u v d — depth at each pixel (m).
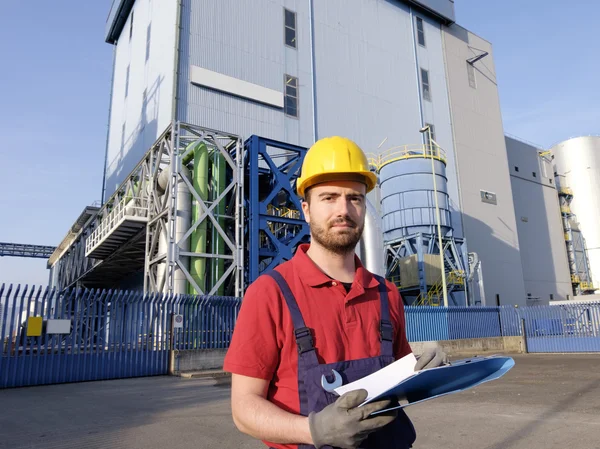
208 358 15.07
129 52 35.75
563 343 22.23
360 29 34.66
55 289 12.48
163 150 20.59
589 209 52.09
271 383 1.66
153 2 30.20
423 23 39.62
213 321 15.86
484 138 40.81
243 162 20.14
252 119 27.09
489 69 44.06
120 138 35.06
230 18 27.62
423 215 29.41
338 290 1.78
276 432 1.39
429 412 7.36
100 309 13.34
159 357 14.44
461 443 5.25
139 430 6.38
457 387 1.42
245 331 1.64
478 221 37.44
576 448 4.87
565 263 48.81
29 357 11.88
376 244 20.20
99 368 13.05
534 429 5.83
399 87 35.75
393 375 1.49
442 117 38.06
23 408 8.30
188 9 26.09
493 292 36.34
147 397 9.64
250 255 18.89
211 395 9.87
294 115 29.11
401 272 28.98
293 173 21.03
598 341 21.19
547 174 51.38
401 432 1.67
